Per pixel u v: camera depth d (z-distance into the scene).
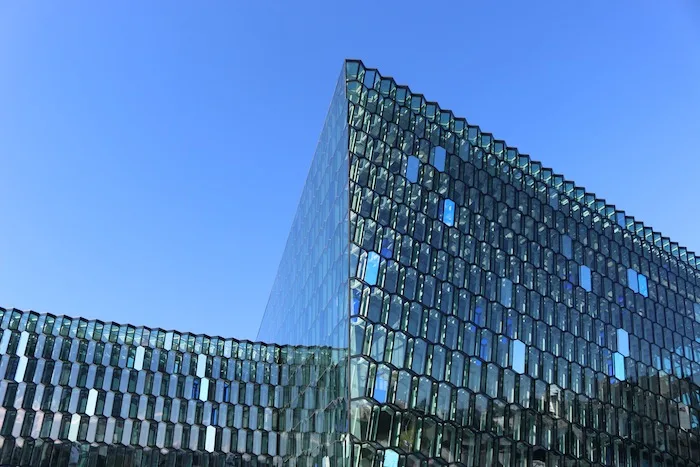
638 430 41.16
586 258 45.75
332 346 33.41
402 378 30.02
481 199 40.84
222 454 48.34
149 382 49.22
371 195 34.59
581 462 36.50
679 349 48.41
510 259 40.28
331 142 40.88
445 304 34.44
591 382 40.22
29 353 46.81
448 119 41.66
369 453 27.50
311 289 43.09
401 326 31.53
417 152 38.56
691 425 44.88
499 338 36.22
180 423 48.53
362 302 30.77
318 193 44.34
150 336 51.12
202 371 51.38
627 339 44.75
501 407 33.78
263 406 51.31
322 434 33.91
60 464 43.91
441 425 30.39
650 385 44.06
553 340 39.56
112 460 45.38
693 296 52.66
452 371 32.44
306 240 47.72
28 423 44.44
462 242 37.88
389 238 33.94
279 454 49.00
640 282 48.75
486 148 43.16
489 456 31.80
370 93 38.28
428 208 37.16
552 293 41.59
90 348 48.75
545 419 35.88
